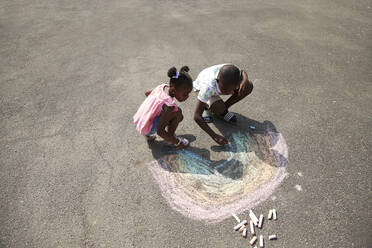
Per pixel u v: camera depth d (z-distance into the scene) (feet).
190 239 8.09
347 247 7.84
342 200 9.00
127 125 12.05
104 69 15.79
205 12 22.65
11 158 10.67
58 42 18.61
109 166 10.30
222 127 11.92
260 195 9.25
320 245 7.90
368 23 20.48
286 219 8.53
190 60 16.49
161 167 10.25
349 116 12.27
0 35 19.49
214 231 8.29
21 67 16.12
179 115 9.86
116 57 16.88
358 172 9.87
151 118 9.67
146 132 10.16
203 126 10.41
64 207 8.98
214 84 9.96
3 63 16.49
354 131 11.51
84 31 19.95
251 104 13.07
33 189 9.54
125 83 14.62
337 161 10.28
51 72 15.64
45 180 9.84
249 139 11.31
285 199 9.09
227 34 19.25
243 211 8.80
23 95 13.93
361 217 8.52
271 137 11.35
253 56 16.81
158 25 20.59
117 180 9.79
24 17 22.21
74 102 13.39
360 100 13.20
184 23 20.83
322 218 8.52
